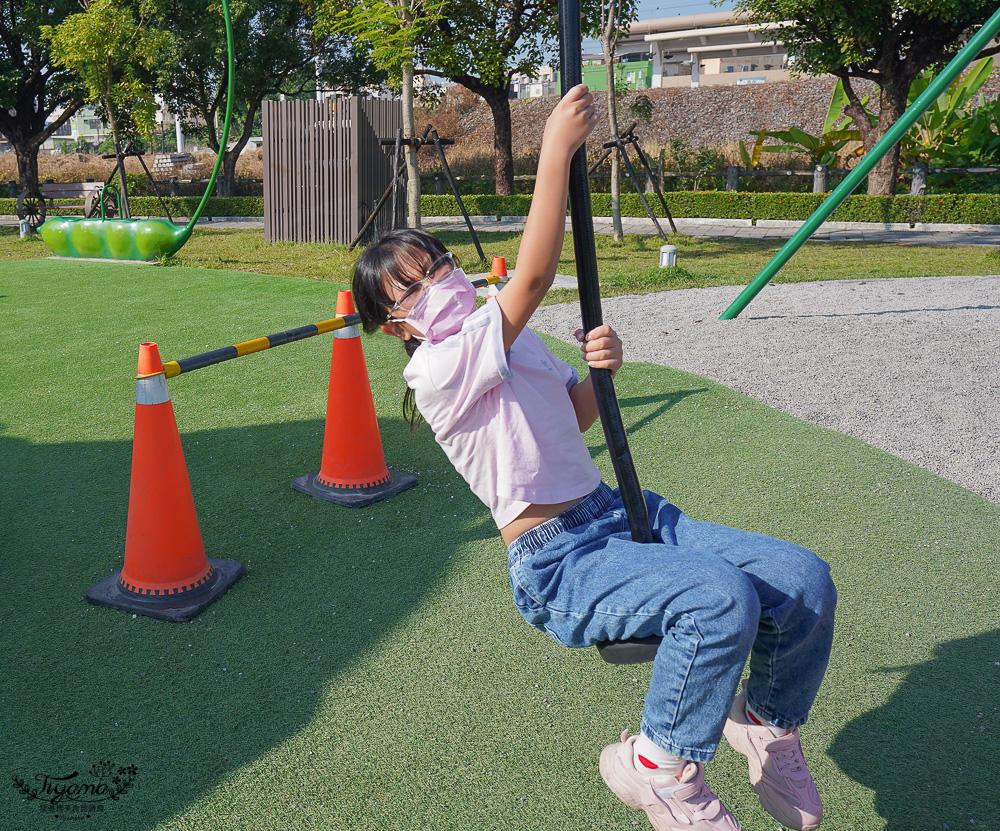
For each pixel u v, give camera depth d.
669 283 8.62
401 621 2.56
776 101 22.59
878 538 3.02
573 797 1.84
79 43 13.70
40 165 25.89
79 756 2.00
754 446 3.92
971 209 14.46
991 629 2.45
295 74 22.25
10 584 2.80
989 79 21.69
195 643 2.47
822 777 1.89
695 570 1.29
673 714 1.32
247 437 4.16
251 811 1.82
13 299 7.84
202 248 12.79
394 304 1.46
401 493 3.51
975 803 1.80
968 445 3.94
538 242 1.32
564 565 1.42
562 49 1.30
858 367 5.21
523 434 1.42
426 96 19.44
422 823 1.78
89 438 4.18
